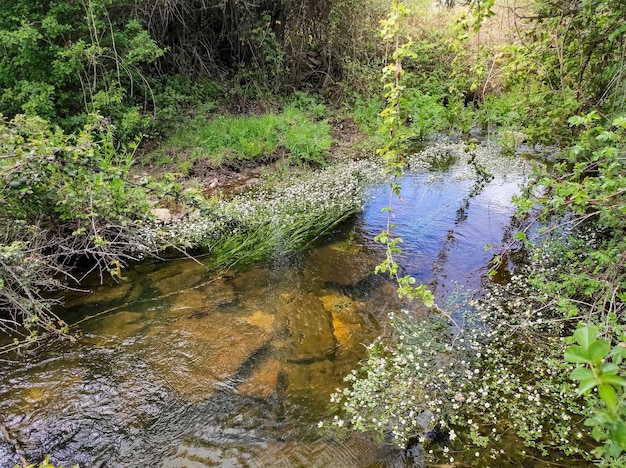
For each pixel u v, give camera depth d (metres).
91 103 6.76
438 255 5.16
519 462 2.79
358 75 10.59
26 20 6.00
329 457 2.86
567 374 3.28
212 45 10.16
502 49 4.83
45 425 3.07
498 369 3.48
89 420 3.12
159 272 4.78
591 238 4.89
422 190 6.91
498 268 4.85
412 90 10.59
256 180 7.14
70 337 3.68
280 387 3.40
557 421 3.05
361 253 5.21
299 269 4.91
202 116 8.38
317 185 6.93
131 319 4.07
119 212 4.74
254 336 3.90
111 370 3.52
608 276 3.34
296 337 3.91
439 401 3.17
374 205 6.45
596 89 4.68
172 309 4.21
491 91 10.05
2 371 3.49
